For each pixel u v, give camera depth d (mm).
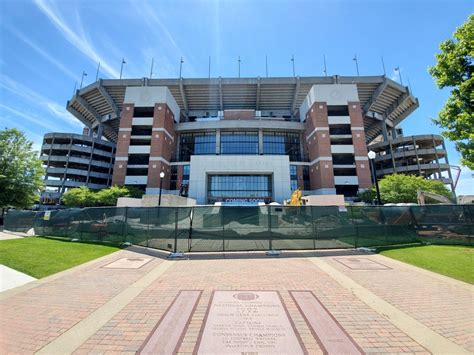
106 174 61531
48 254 9648
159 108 50250
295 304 4816
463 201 28469
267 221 10758
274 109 63500
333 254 9859
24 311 4590
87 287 5988
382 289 5770
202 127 53688
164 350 3238
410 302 4996
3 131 25609
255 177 44781
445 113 9719
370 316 4320
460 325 4016
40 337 3637
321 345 3348
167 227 11070
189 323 4004
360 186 44906
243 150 53656
